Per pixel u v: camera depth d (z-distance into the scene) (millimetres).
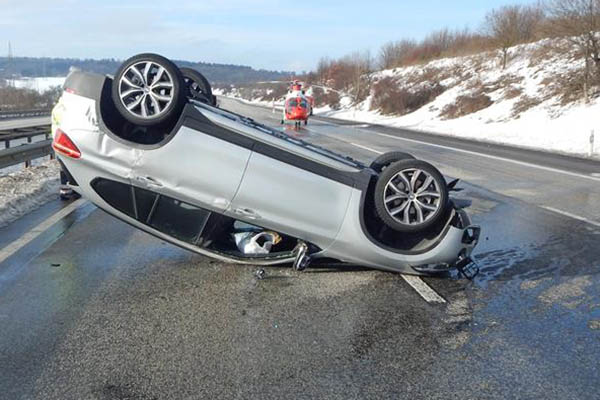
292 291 5465
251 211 5488
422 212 5617
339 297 5320
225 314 4844
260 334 4438
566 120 29734
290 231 5598
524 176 14602
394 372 3850
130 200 5578
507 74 44438
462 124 37656
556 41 39688
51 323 4602
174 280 5738
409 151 21047
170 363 3926
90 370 3814
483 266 6504
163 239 5824
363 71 78938
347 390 3596
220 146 5348
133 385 3621
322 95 85250
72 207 9383
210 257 5984
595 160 19125
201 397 3482
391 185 5555
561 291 5629
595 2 31453
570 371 3904
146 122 5164
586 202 10812
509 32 49094
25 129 15711
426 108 48562
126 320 4684
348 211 5598
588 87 32156
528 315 4965
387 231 6031
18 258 6430
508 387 3668
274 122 41531
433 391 3600
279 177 5438
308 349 4184
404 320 4785
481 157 19391
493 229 8430
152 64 5145
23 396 3479
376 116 56500
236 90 180375
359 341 4344
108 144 5297
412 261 5723
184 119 5285
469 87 47531
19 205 9188
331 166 5598
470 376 3811
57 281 5656
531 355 4152
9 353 4059
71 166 5398
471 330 4602
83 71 5449
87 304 5039
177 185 5359
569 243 7605
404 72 68062
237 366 3895
